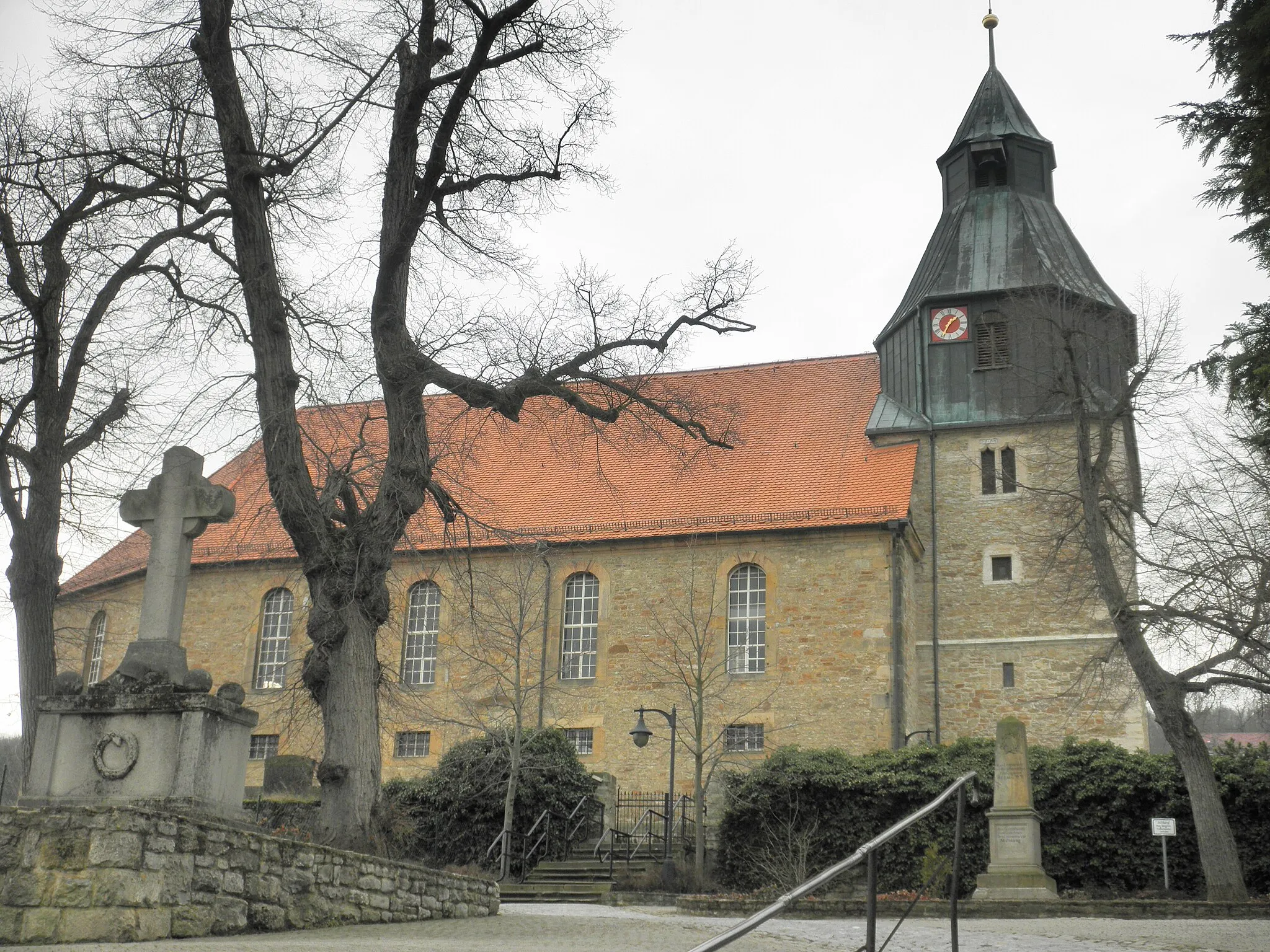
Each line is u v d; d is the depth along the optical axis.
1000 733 22.73
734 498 35.22
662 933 13.80
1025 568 34.19
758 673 32.72
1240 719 28.77
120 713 12.52
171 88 18.19
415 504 17.81
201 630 36.62
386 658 34.66
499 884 24.75
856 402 38.44
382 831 16.72
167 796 12.22
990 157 38.62
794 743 31.28
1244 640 22.92
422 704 33.47
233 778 12.91
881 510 33.03
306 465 17.70
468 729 33.78
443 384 18.11
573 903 22.86
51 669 18.20
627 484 36.91
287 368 17.67
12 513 18.44
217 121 17.94
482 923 14.53
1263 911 19.17
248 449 17.27
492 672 34.09
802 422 38.09
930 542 35.09
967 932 14.74
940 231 39.09
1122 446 34.03
